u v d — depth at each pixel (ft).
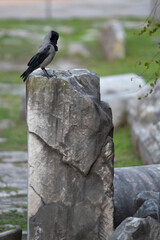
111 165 34.22
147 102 78.59
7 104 106.11
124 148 75.41
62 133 33.58
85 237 34.53
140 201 36.40
